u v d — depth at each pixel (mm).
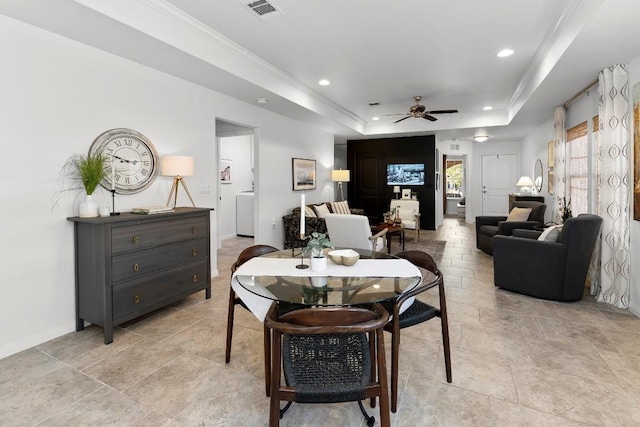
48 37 2588
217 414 1794
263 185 5430
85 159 2830
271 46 3527
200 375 2152
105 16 2365
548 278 3418
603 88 3352
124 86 3150
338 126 6840
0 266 2371
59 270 2691
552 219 5633
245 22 3012
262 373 2178
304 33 3225
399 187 8742
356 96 5535
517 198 6801
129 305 2721
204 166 4105
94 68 2902
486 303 3387
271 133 5559
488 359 2320
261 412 1813
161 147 3543
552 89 4133
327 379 1373
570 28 2799
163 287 3006
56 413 1792
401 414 1785
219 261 5270
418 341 2588
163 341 2611
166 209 3146
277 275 2053
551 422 1712
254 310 1937
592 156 4105
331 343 1517
